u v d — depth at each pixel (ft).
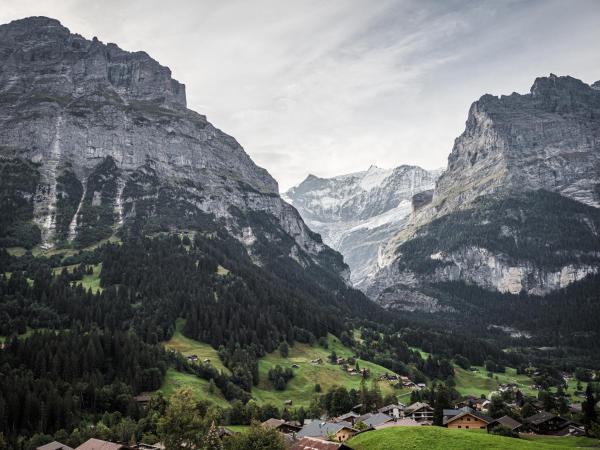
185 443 444.55
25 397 561.84
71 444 499.92
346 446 344.49
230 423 638.94
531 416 613.52
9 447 509.35
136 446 501.97
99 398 618.85
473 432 387.75
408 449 358.23
